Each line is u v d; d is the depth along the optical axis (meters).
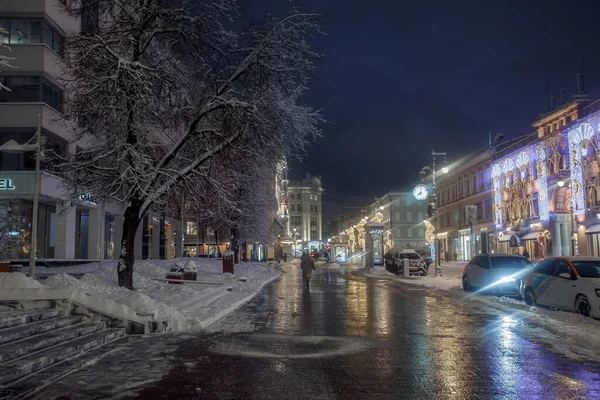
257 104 17.08
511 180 53.81
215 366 7.91
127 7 16.77
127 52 16.78
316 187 155.75
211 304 15.79
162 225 52.22
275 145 17.48
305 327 11.84
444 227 76.94
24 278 10.85
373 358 8.46
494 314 13.93
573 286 12.70
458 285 23.73
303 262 23.98
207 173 17.52
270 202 47.19
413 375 7.33
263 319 13.25
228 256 30.27
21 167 29.84
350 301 18.02
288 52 17.23
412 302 17.42
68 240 33.75
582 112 41.34
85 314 10.66
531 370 7.59
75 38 15.87
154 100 16.28
